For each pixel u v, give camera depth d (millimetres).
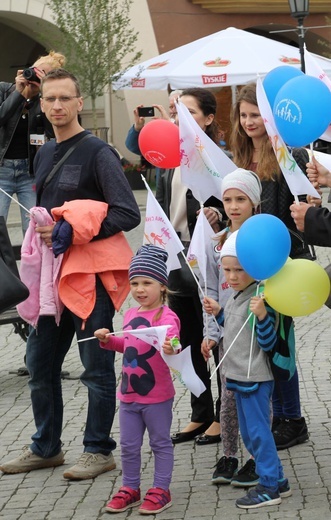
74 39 27953
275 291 5699
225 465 6492
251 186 6336
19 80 8594
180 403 8531
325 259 16219
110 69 28141
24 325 10312
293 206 5844
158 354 6137
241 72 20047
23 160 12305
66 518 6078
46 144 7039
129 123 33125
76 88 6797
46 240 6684
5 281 6273
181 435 7488
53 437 7055
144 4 33344
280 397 6504
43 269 6766
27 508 6297
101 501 6328
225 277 6242
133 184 30859
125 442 6180
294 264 5773
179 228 7469
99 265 6699
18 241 20703
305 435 7199
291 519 5719
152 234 6598
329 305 5953
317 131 5785
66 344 7059
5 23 33281
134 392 6141
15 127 11812
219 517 5863
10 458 7402
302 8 18547
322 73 6281
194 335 7473
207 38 21547
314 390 8641
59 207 6680
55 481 6797
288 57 20234
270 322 5848
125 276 6848
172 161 6969
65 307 6895
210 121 7469
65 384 9562
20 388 9656
